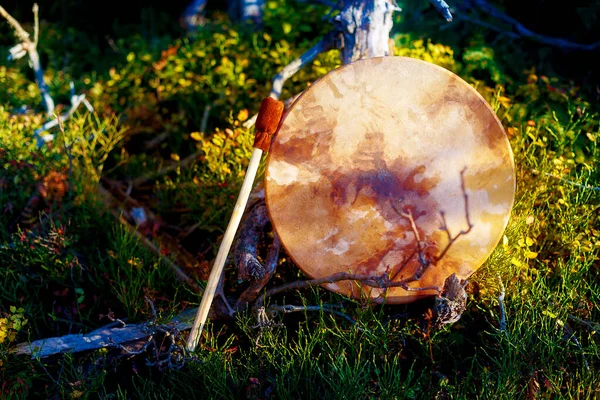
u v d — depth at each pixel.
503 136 1.82
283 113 1.82
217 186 2.17
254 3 3.17
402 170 1.82
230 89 2.48
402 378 1.87
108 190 2.32
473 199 1.84
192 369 1.86
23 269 2.08
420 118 1.81
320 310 1.88
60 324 2.02
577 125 2.27
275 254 1.93
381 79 1.79
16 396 1.82
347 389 1.79
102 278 2.10
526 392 1.82
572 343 1.84
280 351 1.87
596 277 1.98
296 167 1.82
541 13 2.65
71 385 1.83
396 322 1.91
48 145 2.36
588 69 2.51
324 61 2.42
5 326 1.85
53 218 2.19
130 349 1.93
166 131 2.46
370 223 1.84
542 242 2.01
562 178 2.02
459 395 1.80
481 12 2.67
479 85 2.33
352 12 2.10
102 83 2.69
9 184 2.25
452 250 1.85
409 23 2.59
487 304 1.94
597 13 2.50
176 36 3.66
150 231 2.20
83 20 3.77
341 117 1.80
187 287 2.04
